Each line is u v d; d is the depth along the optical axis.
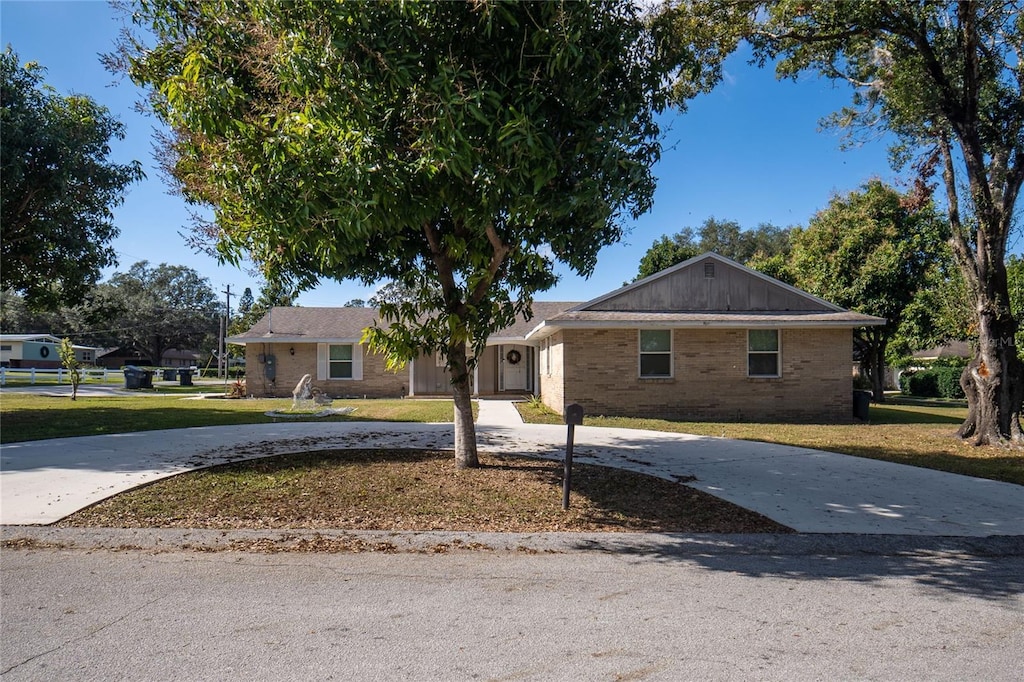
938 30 12.12
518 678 3.34
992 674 3.41
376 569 5.12
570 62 6.05
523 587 4.73
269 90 6.62
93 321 17.34
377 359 25.50
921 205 15.21
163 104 6.84
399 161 6.05
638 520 6.55
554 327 16.81
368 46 5.78
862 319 16.70
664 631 3.95
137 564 5.22
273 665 3.46
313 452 10.29
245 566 5.18
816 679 3.34
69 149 12.98
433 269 8.85
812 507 7.17
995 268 12.42
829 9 11.52
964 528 6.38
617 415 16.91
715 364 17.08
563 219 6.99
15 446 10.81
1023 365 12.54
